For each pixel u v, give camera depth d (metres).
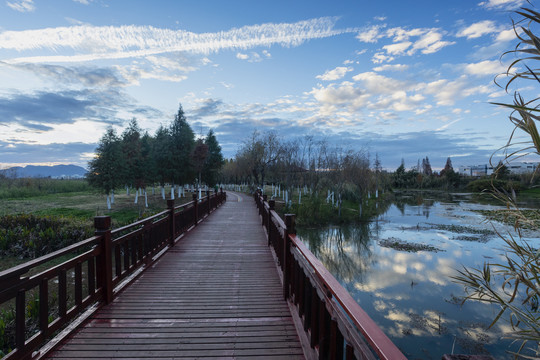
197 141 35.06
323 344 1.87
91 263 3.20
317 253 14.34
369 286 9.66
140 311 3.34
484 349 5.96
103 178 23.20
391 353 0.96
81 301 2.97
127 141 28.09
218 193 18.73
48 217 12.37
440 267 11.48
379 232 18.52
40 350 2.48
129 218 18.42
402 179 59.22
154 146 34.31
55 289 6.67
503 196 1.18
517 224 1.17
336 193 27.52
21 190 35.78
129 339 2.75
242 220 11.63
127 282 4.15
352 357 1.37
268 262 5.45
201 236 8.02
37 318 5.10
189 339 2.77
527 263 1.12
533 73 1.04
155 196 37.69
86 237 10.92
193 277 4.59
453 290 9.16
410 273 10.90
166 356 2.51
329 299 1.80
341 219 22.30
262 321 3.14
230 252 6.18
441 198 39.44
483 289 1.26
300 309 2.81
